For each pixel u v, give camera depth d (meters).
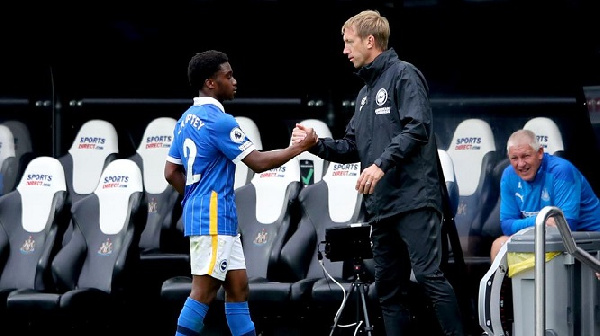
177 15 32.25
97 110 34.41
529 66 32.91
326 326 25.58
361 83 33.56
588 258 17.47
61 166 29.89
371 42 20.30
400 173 19.69
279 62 33.62
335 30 32.34
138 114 34.41
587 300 19.25
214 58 20.31
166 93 34.19
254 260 27.30
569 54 32.53
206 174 19.78
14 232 29.19
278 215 27.64
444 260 23.22
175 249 29.84
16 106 34.00
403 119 19.47
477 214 29.94
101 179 28.81
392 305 20.66
